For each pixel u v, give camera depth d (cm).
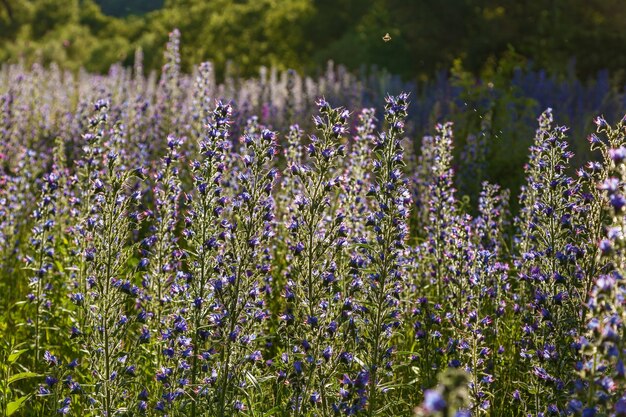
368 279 486
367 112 728
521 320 586
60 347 598
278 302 647
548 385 460
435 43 2995
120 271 504
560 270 506
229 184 752
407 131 1334
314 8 3538
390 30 3088
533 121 1358
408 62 3034
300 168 473
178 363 470
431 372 540
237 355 466
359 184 648
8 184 825
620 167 352
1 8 4709
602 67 2720
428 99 1664
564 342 475
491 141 1083
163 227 555
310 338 458
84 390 493
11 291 714
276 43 3528
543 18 2809
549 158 545
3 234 758
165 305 547
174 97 1138
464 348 520
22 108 1227
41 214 621
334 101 1534
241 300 467
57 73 1792
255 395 486
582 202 505
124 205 471
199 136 990
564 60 2666
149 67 3538
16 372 561
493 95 1231
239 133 1124
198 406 455
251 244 464
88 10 4650
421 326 552
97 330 461
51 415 487
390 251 484
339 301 487
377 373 468
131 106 1178
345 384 445
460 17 2989
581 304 468
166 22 3812
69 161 1063
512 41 2839
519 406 504
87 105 1112
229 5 3769
